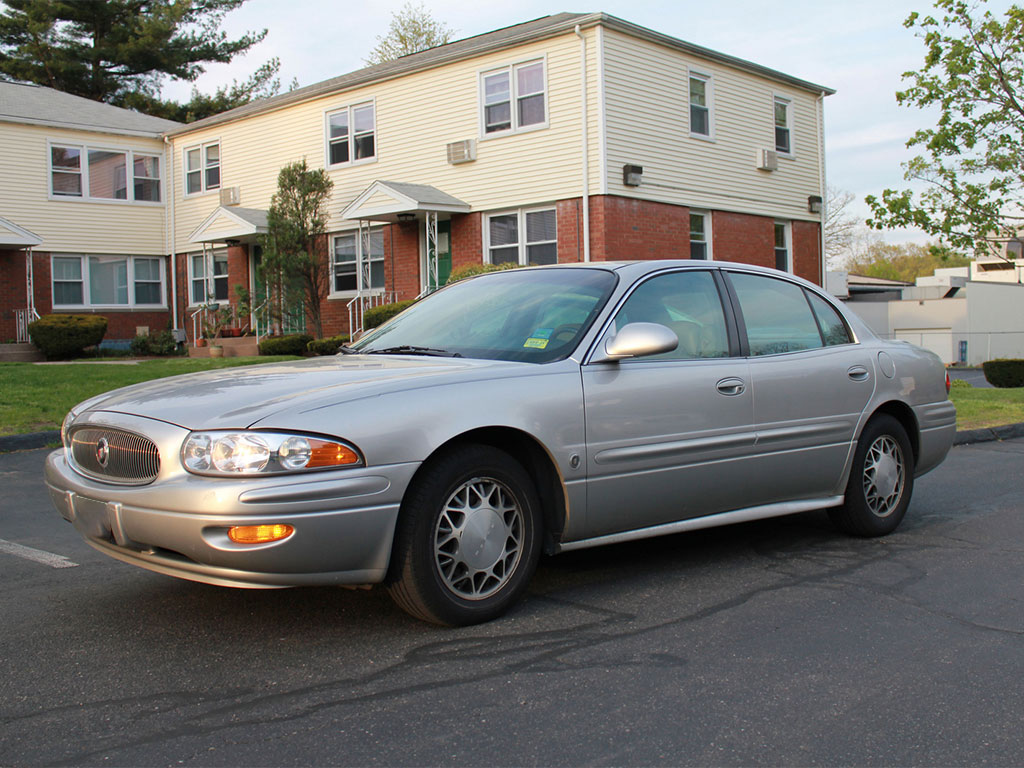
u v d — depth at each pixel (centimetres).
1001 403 1328
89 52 3788
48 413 990
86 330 2225
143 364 1630
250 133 2383
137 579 469
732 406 469
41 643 374
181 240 2611
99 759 273
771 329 511
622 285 457
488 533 392
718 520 477
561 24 1766
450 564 383
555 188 1819
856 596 440
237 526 332
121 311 2580
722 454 464
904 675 340
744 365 482
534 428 398
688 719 301
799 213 2239
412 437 362
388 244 2105
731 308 496
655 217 1862
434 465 374
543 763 271
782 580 468
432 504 371
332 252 2219
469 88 1942
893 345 581
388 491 355
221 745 282
